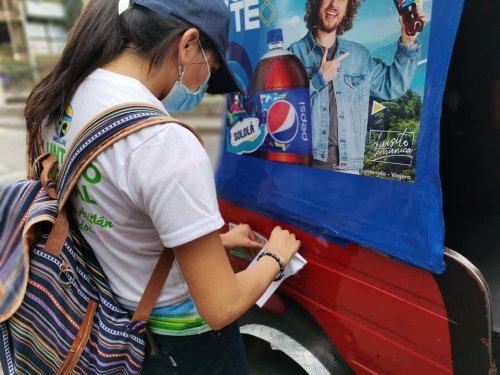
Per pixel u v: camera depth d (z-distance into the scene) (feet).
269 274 3.71
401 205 3.37
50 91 3.27
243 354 4.24
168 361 3.59
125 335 3.29
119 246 3.22
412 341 3.57
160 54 3.02
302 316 4.60
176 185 2.75
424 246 3.24
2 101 62.95
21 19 69.41
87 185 3.02
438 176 3.09
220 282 2.99
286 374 5.31
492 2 4.09
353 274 3.89
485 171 4.72
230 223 5.27
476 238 4.41
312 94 3.92
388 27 3.25
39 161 3.43
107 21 3.03
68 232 3.23
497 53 4.27
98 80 3.07
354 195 3.71
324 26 3.69
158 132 2.81
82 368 3.30
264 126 4.50
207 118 37.32
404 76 3.21
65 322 3.24
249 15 4.38
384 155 3.43
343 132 3.72
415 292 3.44
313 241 4.17
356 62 3.51
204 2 3.10
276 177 4.47
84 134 2.96
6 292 3.26
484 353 3.19
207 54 3.34
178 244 2.81
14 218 3.38
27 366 3.42
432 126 3.06
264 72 4.35
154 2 2.94
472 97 4.55
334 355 4.36
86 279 3.34
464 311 3.19
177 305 3.52
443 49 2.95
